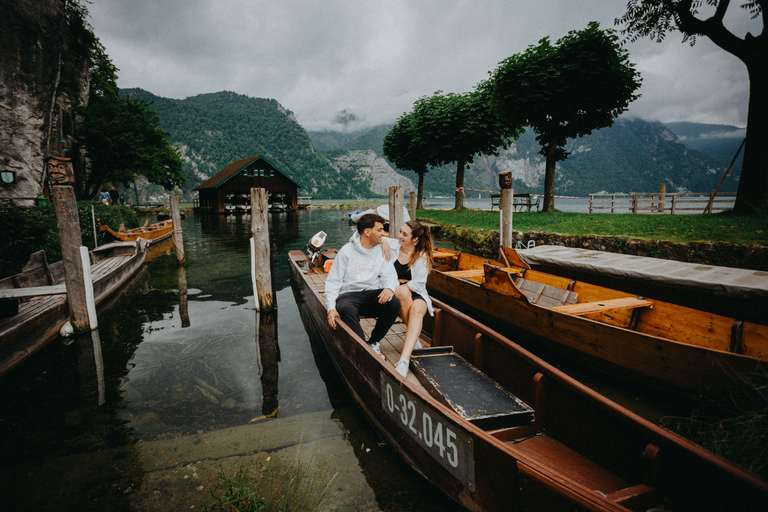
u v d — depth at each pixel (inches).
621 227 417.4
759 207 386.3
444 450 87.7
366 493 97.9
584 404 93.3
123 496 97.0
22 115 689.6
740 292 174.1
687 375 132.7
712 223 369.7
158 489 99.3
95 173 1099.9
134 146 1074.1
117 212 663.8
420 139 960.9
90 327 223.0
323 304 188.5
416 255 146.6
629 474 83.0
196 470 106.8
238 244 645.9
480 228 583.2
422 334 182.7
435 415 89.0
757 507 60.6
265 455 113.6
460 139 893.8
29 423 131.5
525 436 102.3
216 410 139.8
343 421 132.6
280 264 460.4
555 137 668.1
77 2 1008.2
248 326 235.8
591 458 91.7
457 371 123.3
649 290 216.4
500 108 673.6
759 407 112.1
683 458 71.1
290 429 127.3
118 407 141.8
